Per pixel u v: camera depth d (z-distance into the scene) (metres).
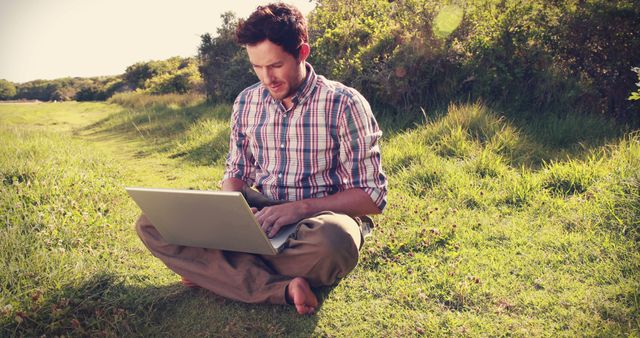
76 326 2.44
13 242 3.38
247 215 2.22
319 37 8.80
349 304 2.65
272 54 2.37
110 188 5.18
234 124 2.87
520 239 3.29
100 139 10.94
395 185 4.69
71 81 62.06
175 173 6.41
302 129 2.60
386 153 5.47
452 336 2.32
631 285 2.58
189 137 8.59
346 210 2.58
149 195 2.41
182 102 16.06
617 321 2.32
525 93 6.60
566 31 6.43
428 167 4.81
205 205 2.29
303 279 2.48
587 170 4.23
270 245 2.34
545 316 2.43
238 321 2.52
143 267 3.24
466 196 4.20
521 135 5.75
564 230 3.41
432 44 7.15
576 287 2.66
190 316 2.60
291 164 2.65
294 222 2.53
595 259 2.95
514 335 2.30
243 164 2.87
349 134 2.57
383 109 7.49
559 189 4.15
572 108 6.36
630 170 3.93
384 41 7.70
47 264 3.00
